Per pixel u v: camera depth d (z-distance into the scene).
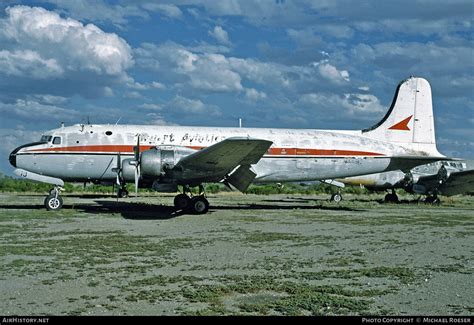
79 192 42.47
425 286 7.52
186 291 7.07
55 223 15.43
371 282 7.77
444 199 40.12
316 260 9.60
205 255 10.00
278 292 7.13
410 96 24.83
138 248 10.74
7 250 10.30
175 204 20.28
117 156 20.59
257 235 13.13
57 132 20.55
